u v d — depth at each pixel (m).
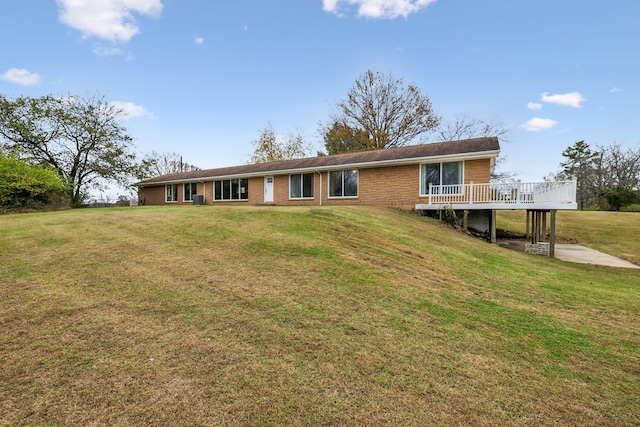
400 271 5.90
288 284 4.84
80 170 23.75
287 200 19.17
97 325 3.48
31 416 2.26
